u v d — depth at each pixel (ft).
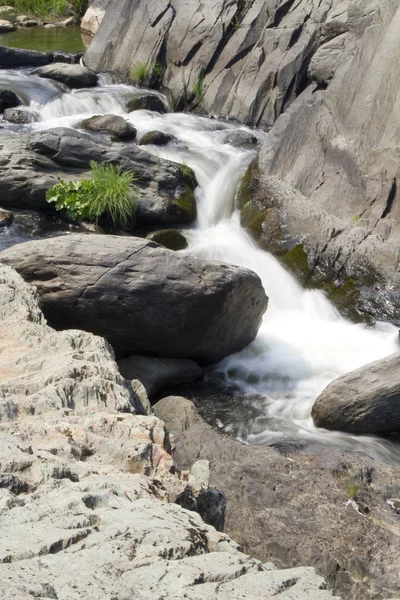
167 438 15.87
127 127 52.01
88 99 58.13
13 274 24.22
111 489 12.86
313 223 42.75
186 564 10.60
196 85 59.98
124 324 32.48
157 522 11.67
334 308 39.32
